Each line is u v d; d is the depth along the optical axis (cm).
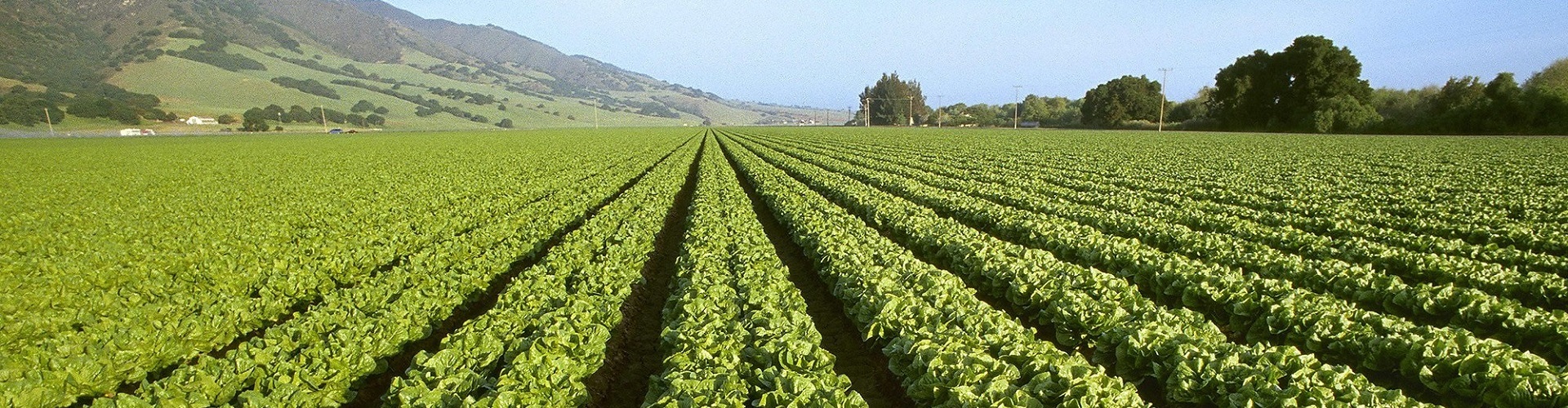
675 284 1234
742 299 1040
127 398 709
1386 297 1025
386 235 1744
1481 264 1161
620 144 7162
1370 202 2034
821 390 696
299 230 1931
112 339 923
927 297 1040
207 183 3559
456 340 884
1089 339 937
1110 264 1294
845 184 2622
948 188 2666
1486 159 3516
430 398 728
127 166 4881
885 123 19738
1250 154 4222
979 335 870
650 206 2069
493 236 1681
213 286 1307
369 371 882
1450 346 773
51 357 862
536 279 1192
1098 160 3912
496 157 5153
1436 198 2111
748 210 1944
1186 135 7562
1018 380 745
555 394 744
